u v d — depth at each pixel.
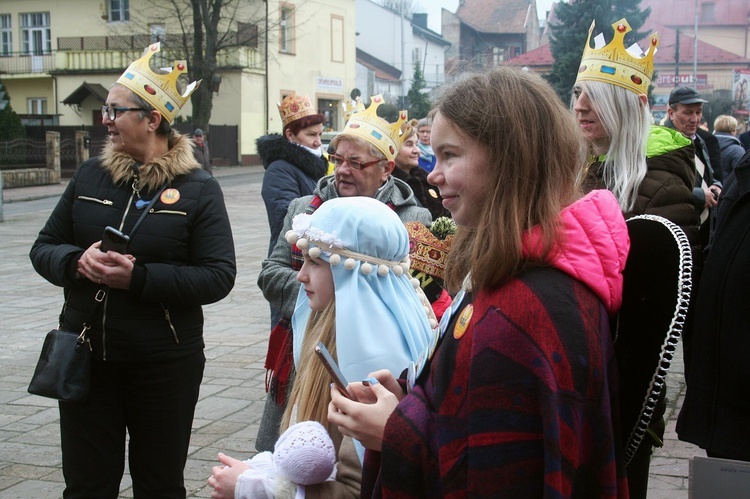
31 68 40.12
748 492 1.64
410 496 1.54
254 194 24.05
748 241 2.19
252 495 2.02
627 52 2.60
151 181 3.14
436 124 1.61
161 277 3.00
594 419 1.42
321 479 2.01
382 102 3.53
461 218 1.61
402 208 3.51
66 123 39.41
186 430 3.24
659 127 2.69
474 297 1.52
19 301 9.34
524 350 1.39
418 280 2.76
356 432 1.69
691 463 1.68
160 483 3.21
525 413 1.38
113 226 3.12
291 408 2.42
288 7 39.00
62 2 39.22
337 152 3.50
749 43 28.27
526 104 1.53
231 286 3.20
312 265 2.29
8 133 28.33
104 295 3.05
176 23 37.75
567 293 1.43
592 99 2.59
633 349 1.72
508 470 1.37
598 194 1.59
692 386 2.29
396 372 2.16
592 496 1.43
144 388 3.13
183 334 3.16
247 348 7.09
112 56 38.19
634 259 1.72
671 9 28.77
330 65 42.81
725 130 9.74
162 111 3.16
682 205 2.54
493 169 1.53
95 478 3.10
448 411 1.48
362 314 2.18
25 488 4.14
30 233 15.51
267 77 37.88
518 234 1.46
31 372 6.38
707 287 2.26
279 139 4.62
